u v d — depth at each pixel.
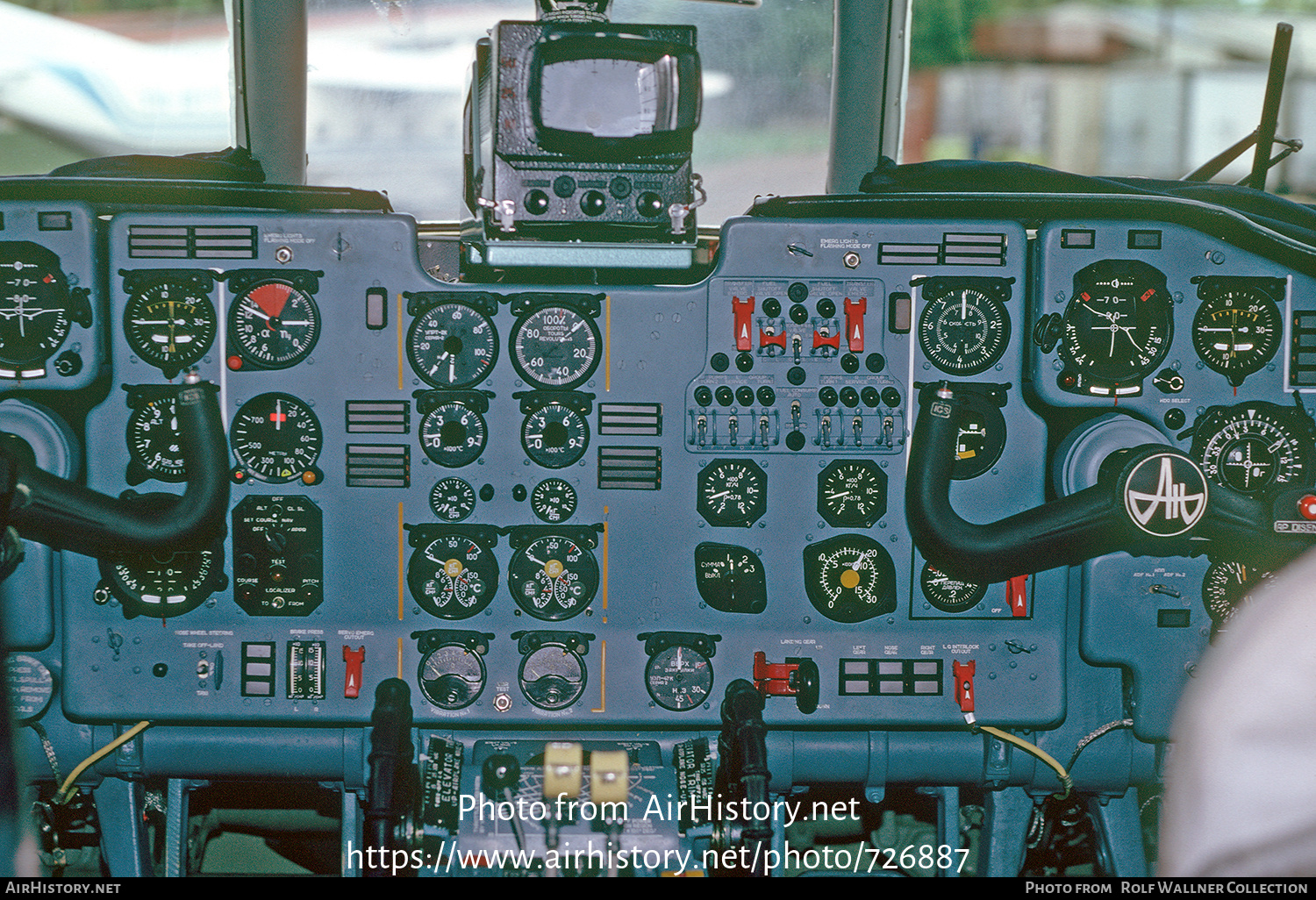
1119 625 2.83
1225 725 0.92
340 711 2.81
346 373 2.78
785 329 2.80
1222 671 0.95
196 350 2.76
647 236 2.70
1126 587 2.83
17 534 2.61
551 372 2.79
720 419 2.80
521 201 2.64
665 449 2.81
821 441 2.81
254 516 2.79
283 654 2.80
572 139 2.59
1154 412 2.86
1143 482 2.60
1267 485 2.87
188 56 3.95
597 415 2.80
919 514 2.69
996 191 2.99
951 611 2.85
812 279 2.79
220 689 2.80
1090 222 2.80
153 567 2.75
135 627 2.79
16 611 2.77
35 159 5.34
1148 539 2.64
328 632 2.81
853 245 2.79
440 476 2.80
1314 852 0.86
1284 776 0.87
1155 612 2.83
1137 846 3.01
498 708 2.82
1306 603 0.93
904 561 2.85
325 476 2.79
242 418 2.77
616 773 2.48
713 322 2.79
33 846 1.16
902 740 2.90
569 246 2.69
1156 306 2.81
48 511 2.57
